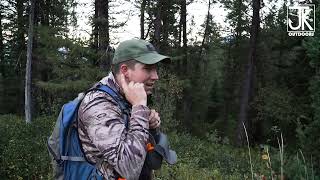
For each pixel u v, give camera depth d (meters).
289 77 23.47
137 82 2.24
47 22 22.67
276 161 5.62
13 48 27.95
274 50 25.08
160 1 22.62
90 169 2.15
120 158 2.02
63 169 2.25
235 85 37.53
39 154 10.00
